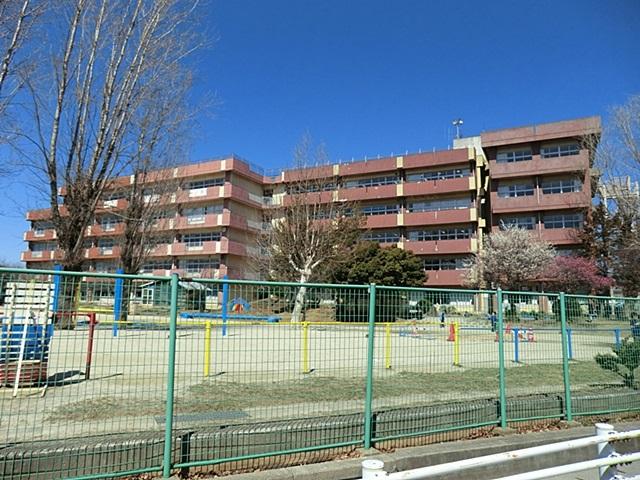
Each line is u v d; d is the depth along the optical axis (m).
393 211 46.41
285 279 29.27
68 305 6.16
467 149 43.59
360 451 4.93
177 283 4.38
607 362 8.02
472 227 43.44
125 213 25.83
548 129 39.78
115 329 6.25
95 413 5.78
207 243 47.69
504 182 41.78
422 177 46.09
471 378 8.70
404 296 5.96
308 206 28.72
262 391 7.21
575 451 5.57
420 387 7.82
